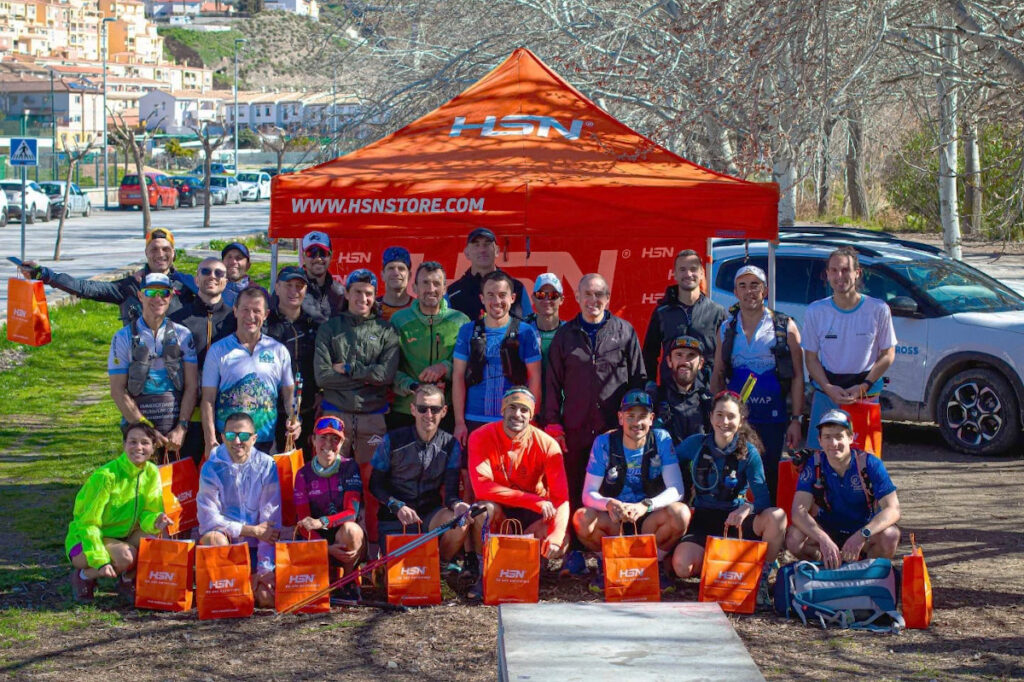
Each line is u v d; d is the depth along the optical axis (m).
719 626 3.62
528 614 3.76
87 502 6.39
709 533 6.55
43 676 5.27
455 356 6.98
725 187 7.56
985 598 6.32
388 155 8.48
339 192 7.61
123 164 88.38
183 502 6.79
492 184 7.57
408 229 7.62
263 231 40.66
